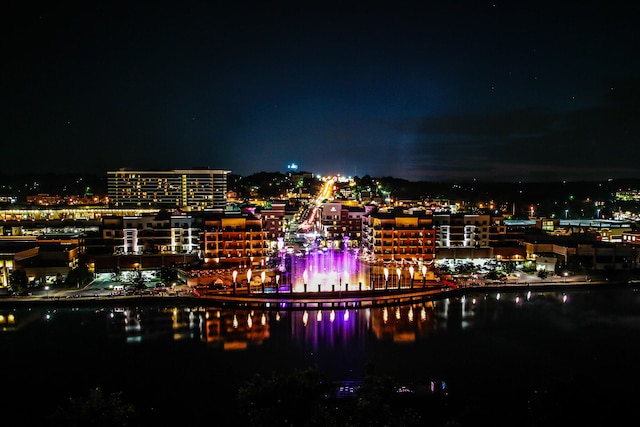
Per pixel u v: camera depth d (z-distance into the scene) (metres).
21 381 83.94
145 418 72.50
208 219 157.12
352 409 58.00
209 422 71.38
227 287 137.00
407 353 95.38
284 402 53.91
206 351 96.56
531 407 63.12
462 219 179.25
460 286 141.25
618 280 149.88
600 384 81.81
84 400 59.81
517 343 100.50
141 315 118.69
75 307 124.25
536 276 155.12
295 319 117.38
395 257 163.38
